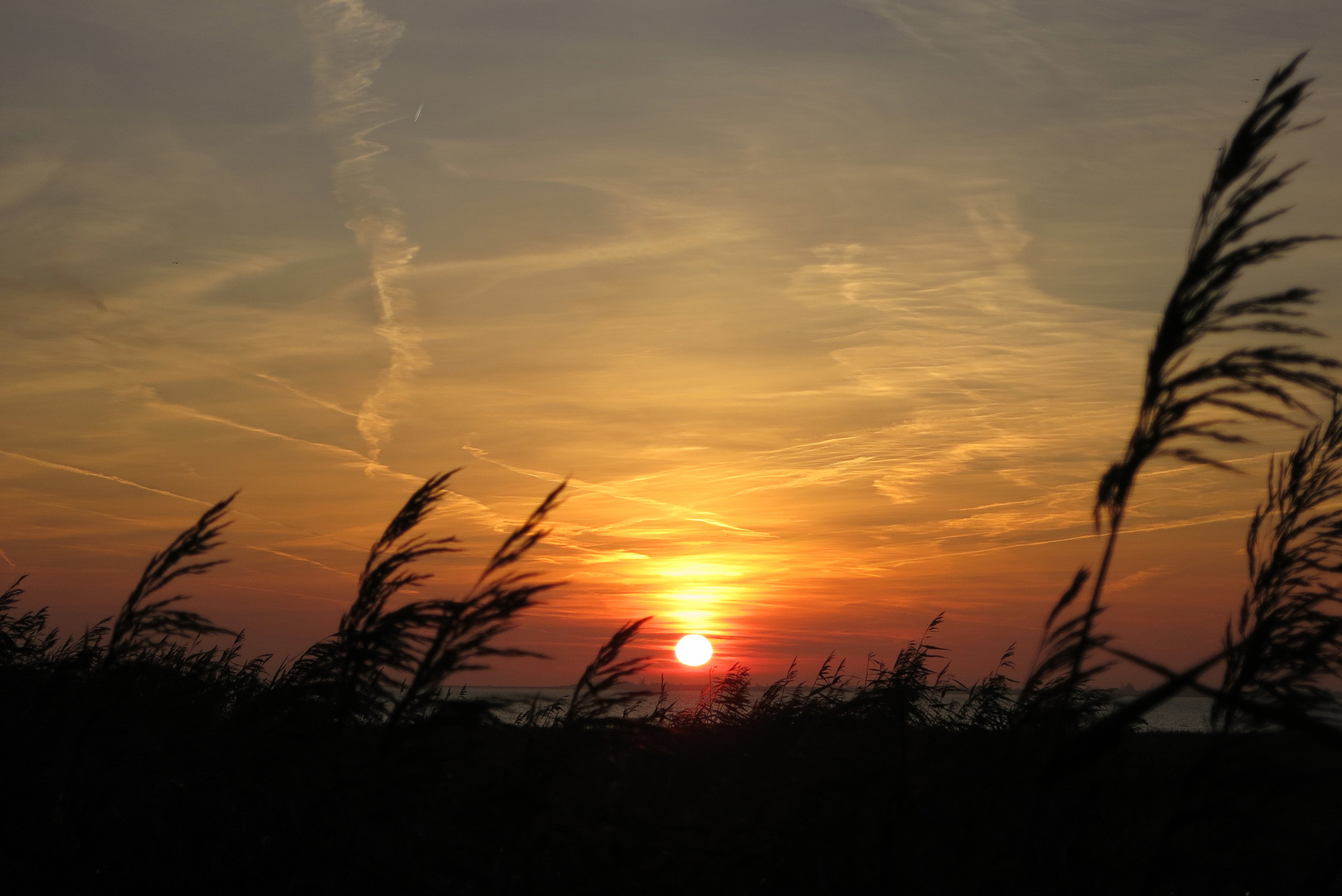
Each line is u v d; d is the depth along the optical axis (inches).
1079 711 140.9
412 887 162.7
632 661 181.9
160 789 183.8
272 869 165.8
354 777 171.6
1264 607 157.9
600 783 212.1
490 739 189.6
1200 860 140.0
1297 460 166.1
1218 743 146.7
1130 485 119.8
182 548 196.1
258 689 226.8
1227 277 111.7
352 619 173.6
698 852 188.2
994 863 159.0
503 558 159.9
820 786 193.6
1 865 161.9
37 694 199.2
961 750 181.9
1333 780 134.8
